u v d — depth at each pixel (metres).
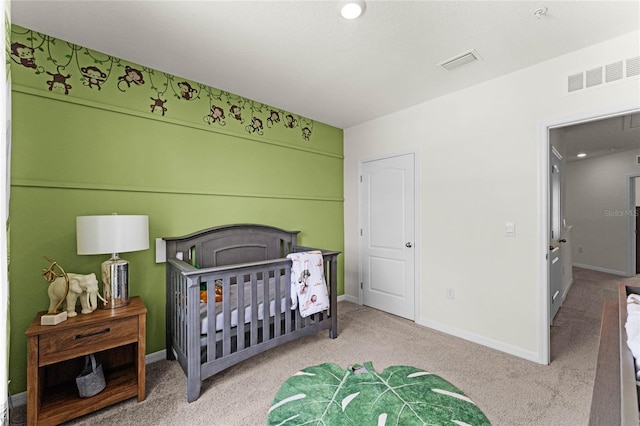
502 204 2.61
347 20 1.84
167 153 2.57
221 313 2.19
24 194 1.96
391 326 3.18
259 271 2.35
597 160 5.89
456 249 2.93
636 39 1.97
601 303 3.90
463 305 2.88
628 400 0.69
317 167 3.83
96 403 1.80
